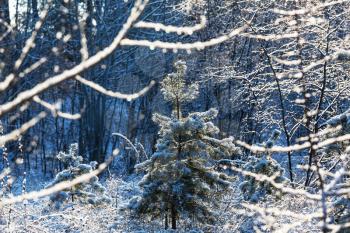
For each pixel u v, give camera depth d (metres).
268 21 16.31
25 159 25.55
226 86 22.14
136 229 9.23
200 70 22.58
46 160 26.66
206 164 9.38
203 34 22.06
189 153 8.98
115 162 26.00
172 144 9.01
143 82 27.77
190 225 9.17
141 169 9.25
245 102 21.09
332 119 8.25
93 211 10.23
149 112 26.58
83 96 25.06
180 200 8.85
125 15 28.34
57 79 1.38
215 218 8.95
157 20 26.83
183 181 8.98
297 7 9.49
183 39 24.78
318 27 11.64
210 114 9.23
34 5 25.69
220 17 21.62
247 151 19.02
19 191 19.56
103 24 26.70
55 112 1.46
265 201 9.07
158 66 26.67
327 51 11.46
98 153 26.19
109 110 30.95
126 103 31.52
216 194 9.21
